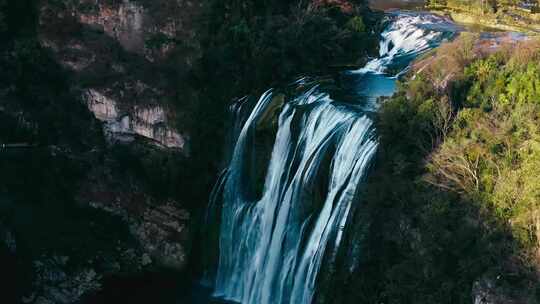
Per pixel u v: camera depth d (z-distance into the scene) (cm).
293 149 5894
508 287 4188
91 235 6288
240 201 6188
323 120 5775
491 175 4506
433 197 4625
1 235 5956
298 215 5706
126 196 6444
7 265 5812
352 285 5131
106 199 6462
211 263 6250
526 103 4838
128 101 6425
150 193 6412
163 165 6400
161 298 5950
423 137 5000
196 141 6362
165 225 6316
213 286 6194
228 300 6044
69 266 6009
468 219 4475
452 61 5575
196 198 6394
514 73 5153
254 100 6397
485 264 4322
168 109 6344
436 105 4959
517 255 4225
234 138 6400
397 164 4888
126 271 6144
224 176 6325
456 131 4872
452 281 4472
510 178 4356
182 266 6228
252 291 5984
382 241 5019
